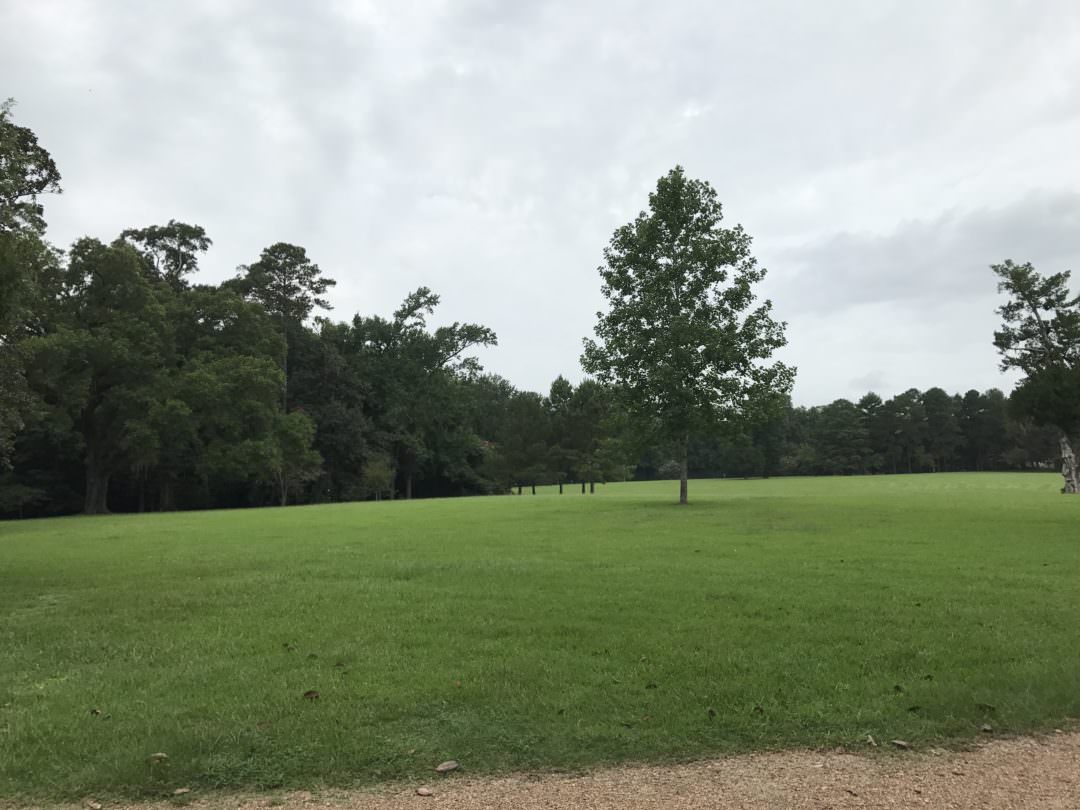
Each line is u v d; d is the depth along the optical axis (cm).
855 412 12175
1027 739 493
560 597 976
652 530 1962
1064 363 4953
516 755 468
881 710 534
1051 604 894
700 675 620
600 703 550
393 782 435
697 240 3109
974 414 12694
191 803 414
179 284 5538
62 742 486
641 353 3095
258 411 4822
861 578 1102
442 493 8106
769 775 439
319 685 600
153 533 2181
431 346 7394
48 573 1286
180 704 559
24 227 1347
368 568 1281
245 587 1101
